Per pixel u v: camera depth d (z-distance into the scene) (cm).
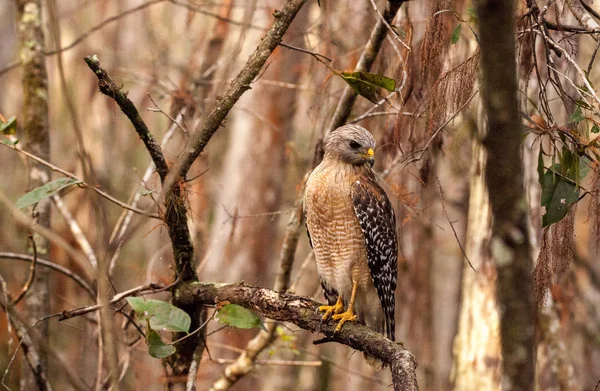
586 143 718
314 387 2178
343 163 1029
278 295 876
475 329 1200
